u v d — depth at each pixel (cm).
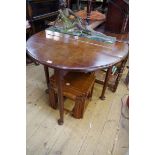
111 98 181
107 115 159
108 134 140
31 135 135
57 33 145
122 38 157
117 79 177
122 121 82
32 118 151
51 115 155
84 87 133
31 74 213
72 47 123
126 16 157
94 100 176
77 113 146
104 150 127
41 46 121
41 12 211
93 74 152
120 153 113
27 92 182
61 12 155
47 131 139
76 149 127
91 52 117
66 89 131
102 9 239
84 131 141
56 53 113
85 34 145
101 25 189
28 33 210
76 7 273
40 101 171
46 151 124
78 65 101
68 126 145
